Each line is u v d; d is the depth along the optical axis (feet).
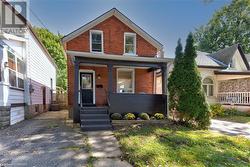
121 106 31.68
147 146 18.02
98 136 22.35
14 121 30.99
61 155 16.01
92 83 40.27
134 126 27.84
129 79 42.68
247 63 60.75
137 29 43.32
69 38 39.60
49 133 23.67
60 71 92.73
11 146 18.26
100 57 30.96
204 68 51.96
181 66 29.91
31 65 39.70
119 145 18.93
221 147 18.80
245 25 102.89
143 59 32.48
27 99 36.73
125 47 43.06
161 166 13.70
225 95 50.85
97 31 41.27
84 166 13.88
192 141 20.21
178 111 29.60
